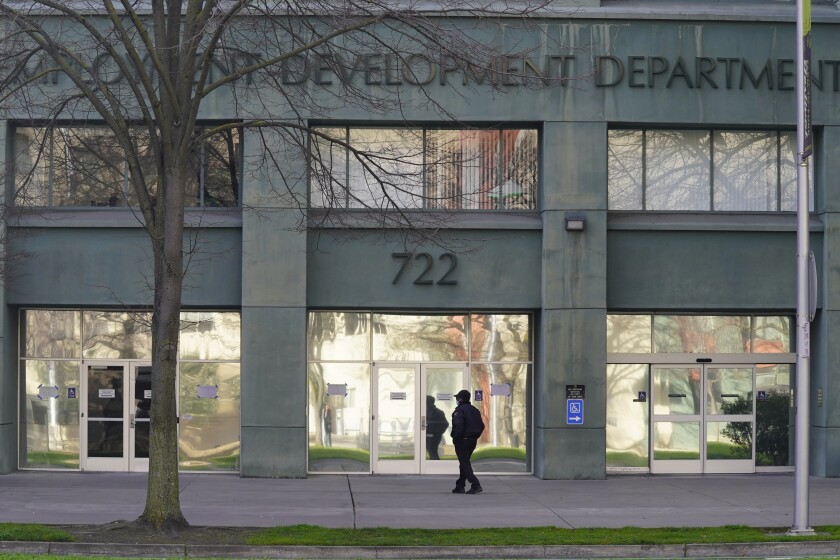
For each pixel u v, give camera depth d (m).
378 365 20.69
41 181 20.31
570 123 20.14
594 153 20.14
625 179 20.75
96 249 20.12
